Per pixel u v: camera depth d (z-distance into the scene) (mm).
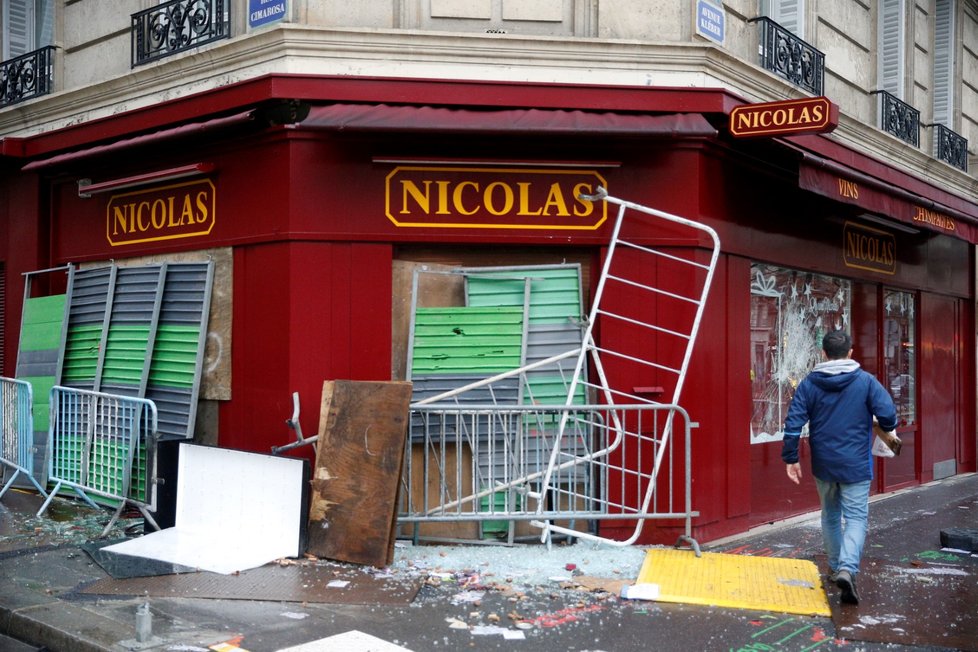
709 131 6977
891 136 10812
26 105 9422
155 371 7953
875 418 6355
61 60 9531
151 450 6906
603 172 7332
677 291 7309
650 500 7215
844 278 10117
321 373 7098
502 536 7078
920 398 11812
